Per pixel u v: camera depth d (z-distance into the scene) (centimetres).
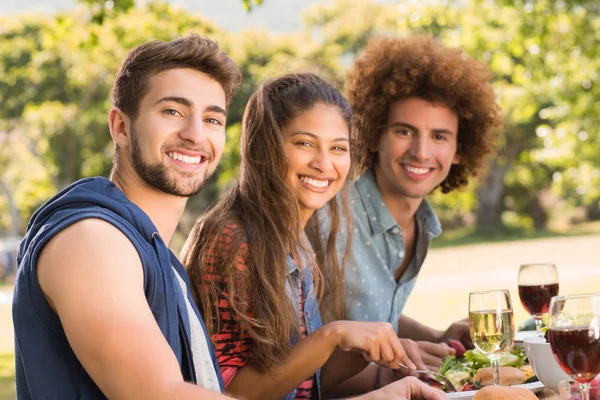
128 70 201
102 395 172
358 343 235
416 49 341
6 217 4691
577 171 1819
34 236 178
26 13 3328
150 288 177
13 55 3266
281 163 267
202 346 200
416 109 335
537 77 1531
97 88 3219
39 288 170
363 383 275
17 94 3284
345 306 307
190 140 198
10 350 1151
